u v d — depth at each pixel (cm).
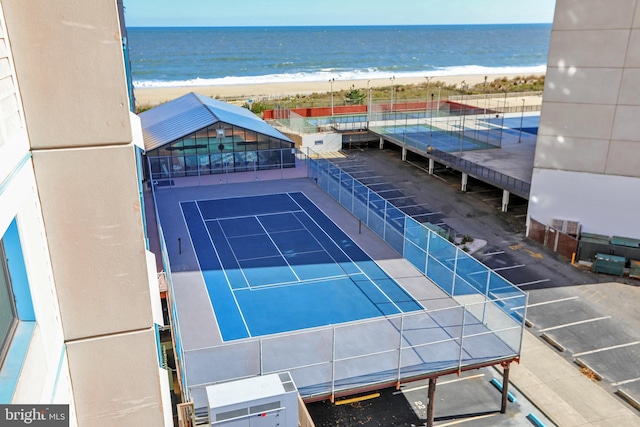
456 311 2216
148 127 4762
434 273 2512
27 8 395
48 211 442
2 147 353
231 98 10044
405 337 2016
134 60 17225
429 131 5534
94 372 498
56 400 430
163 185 4025
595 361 2259
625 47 2891
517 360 1900
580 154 3166
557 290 2816
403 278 2564
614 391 2088
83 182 444
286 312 2258
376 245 2953
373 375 1786
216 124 4162
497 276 2048
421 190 4403
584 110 3084
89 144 437
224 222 3300
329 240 3017
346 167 5078
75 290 470
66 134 427
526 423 1931
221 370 1766
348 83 12769
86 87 423
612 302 2705
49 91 414
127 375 510
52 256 454
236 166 4328
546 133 3219
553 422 1933
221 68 16538
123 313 489
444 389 2108
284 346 1948
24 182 395
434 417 1953
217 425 1448
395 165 5141
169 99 10281
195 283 2522
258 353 1886
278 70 16525
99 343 491
